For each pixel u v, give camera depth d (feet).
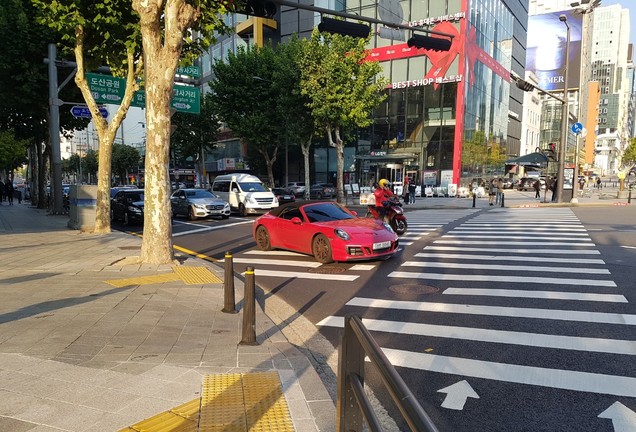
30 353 13.88
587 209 73.82
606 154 439.22
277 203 75.77
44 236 45.85
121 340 15.34
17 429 9.42
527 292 22.59
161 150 29.66
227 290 19.34
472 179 127.13
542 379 12.93
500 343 15.84
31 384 11.68
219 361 13.71
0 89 65.05
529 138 231.30
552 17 252.83
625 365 13.74
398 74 124.88
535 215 65.36
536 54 258.98
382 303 21.42
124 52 47.88
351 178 137.39
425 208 86.33
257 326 17.97
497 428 10.48
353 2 126.72
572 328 17.17
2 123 80.07
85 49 47.52
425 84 120.57
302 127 99.40
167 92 29.09
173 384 11.91
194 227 58.39
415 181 124.16
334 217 34.45
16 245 39.24
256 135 106.01
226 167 174.81
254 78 103.40
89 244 39.96
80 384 11.75
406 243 39.93
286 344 15.89
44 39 63.16
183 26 28.25
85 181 305.94
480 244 38.50
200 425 9.82
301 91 90.63
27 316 17.93
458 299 21.71
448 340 16.28
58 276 26.07
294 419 10.27
